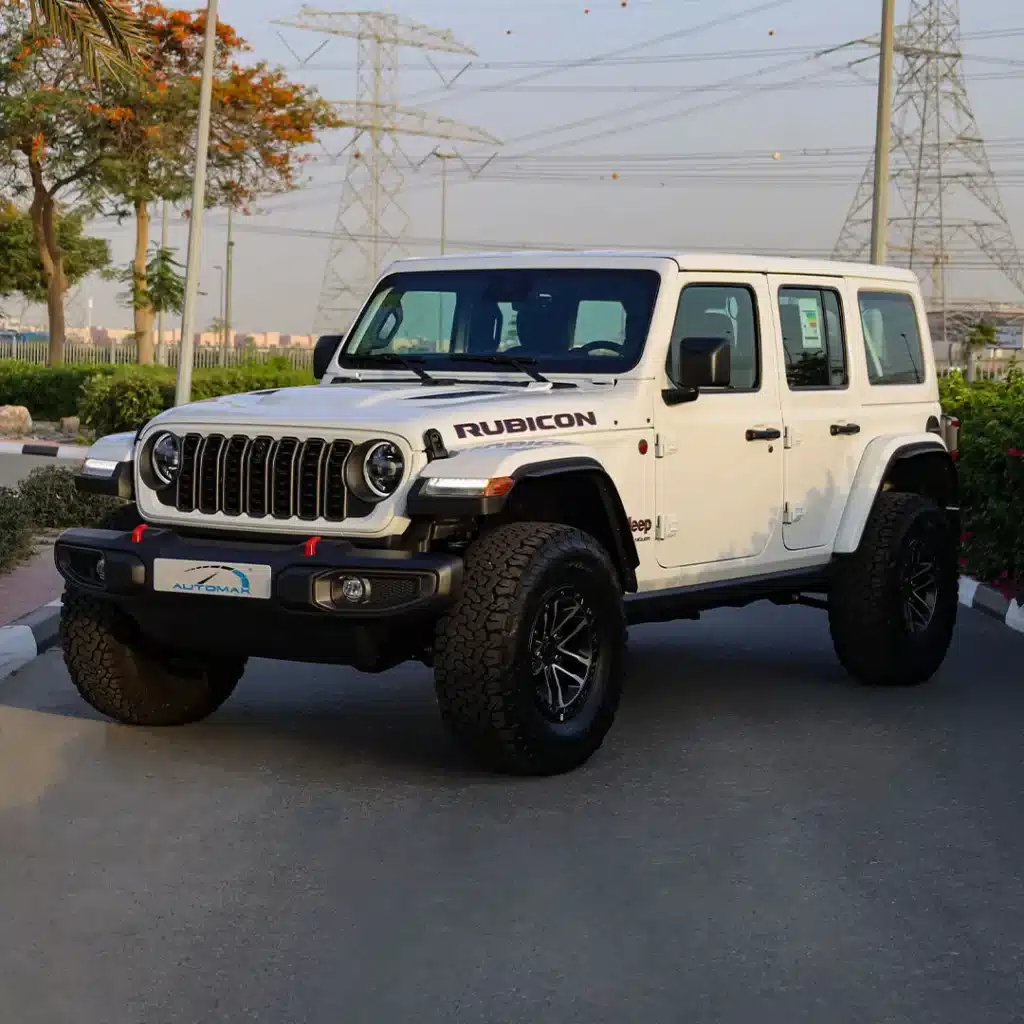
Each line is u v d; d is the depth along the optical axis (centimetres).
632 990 432
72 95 3975
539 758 643
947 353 4738
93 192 4247
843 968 450
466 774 661
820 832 587
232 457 652
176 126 4097
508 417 658
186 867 538
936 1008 422
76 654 714
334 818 597
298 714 774
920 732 752
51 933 475
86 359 4809
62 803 614
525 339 750
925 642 860
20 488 1541
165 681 727
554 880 527
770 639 1010
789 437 797
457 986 435
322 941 469
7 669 879
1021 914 499
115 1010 418
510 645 621
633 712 786
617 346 727
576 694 663
